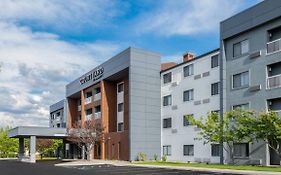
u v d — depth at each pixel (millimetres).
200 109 43188
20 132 57844
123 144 50500
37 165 44969
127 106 51906
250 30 36031
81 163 46375
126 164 42344
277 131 29000
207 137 38000
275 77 33000
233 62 37844
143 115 49625
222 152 38000
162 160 48156
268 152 32812
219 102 39969
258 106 34281
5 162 57281
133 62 49688
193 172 28953
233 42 38094
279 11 32438
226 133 33719
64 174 28516
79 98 74812
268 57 33781
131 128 48500
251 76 35469
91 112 63344
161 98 51281
